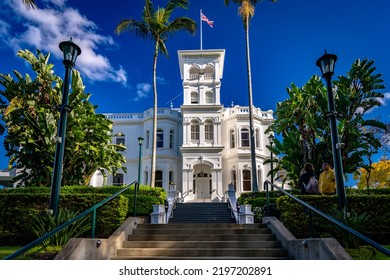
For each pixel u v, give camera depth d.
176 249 7.54
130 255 7.52
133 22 23.28
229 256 7.40
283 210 10.16
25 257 7.35
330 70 9.55
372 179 33.75
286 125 18.88
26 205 10.88
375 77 17.28
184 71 32.06
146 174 30.38
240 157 29.30
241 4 25.11
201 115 30.55
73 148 17.69
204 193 29.33
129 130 32.34
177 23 23.47
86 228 8.69
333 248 5.64
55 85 18.41
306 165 12.04
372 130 26.38
